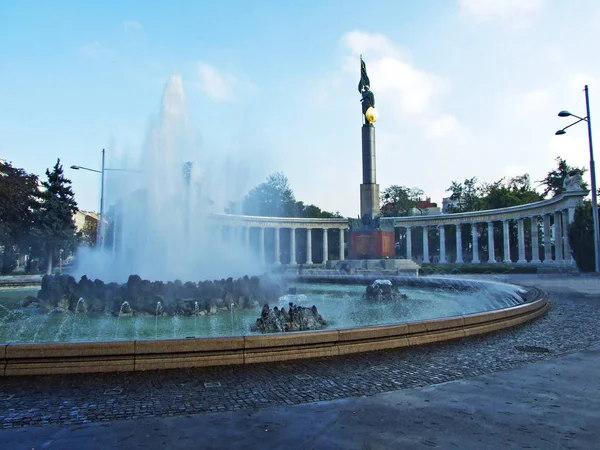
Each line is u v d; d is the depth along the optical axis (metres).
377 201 47.94
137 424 6.14
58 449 5.33
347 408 6.73
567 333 13.02
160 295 18.44
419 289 30.55
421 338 11.52
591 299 22.20
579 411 6.52
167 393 7.51
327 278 34.81
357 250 48.34
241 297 19.80
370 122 47.56
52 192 53.28
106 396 7.36
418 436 5.66
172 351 9.10
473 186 99.94
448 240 94.75
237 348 9.45
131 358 8.92
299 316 15.30
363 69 48.03
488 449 5.26
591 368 9.02
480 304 21.92
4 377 8.47
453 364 9.41
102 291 18.83
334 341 10.30
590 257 41.44
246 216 70.69
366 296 23.94
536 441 5.48
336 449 5.29
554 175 83.81
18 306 20.09
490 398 7.15
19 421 6.25
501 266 54.81
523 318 14.90
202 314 18.12
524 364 9.39
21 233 52.88
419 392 7.51
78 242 55.06
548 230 62.41
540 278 37.09
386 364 9.43
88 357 8.78
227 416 6.43
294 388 7.77
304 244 92.25
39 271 61.72
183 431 5.88
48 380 8.28
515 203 83.69
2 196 48.31
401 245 102.56
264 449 5.31
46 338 13.81
